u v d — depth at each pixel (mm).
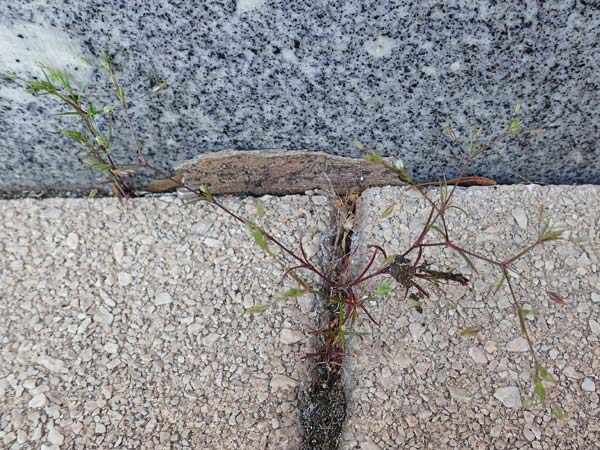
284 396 155
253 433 151
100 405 156
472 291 163
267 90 161
